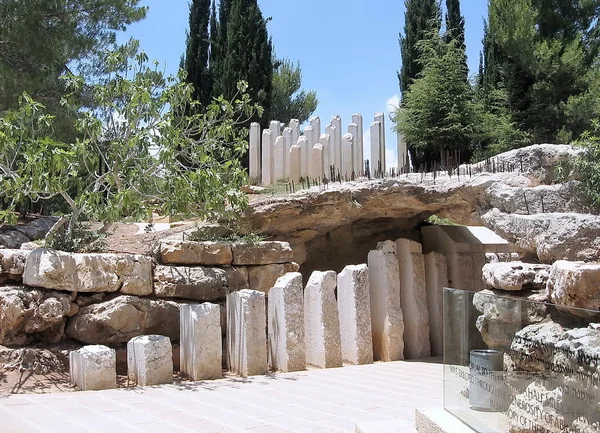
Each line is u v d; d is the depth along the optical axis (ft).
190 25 85.81
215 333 27.76
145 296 30.63
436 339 40.70
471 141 57.82
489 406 13.78
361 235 46.29
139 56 33.01
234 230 39.11
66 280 27.81
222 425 18.72
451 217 38.86
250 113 36.37
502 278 23.85
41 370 26.13
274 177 52.60
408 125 56.95
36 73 48.26
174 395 23.22
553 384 11.58
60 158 28.14
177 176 31.71
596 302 18.74
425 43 60.90
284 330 30.60
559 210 31.91
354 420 19.61
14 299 26.66
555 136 64.34
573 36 68.39
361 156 50.78
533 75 66.59
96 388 23.91
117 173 31.58
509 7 66.80
